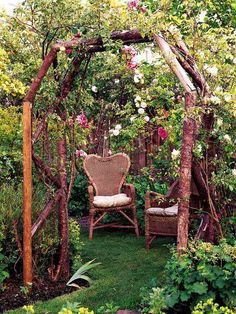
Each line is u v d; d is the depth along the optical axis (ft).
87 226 24.56
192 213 15.30
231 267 10.66
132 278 15.39
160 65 17.15
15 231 14.56
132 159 27.02
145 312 11.40
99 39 14.07
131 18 13.58
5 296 13.79
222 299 10.79
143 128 19.33
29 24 15.20
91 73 17.61
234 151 13.10
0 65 15.71
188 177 11.40
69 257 16.16
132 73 20.62
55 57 14.21
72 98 15.62
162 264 17.06
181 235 11.39
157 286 12.57
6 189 16.81
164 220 19.20
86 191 26.63
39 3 14.34
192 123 11.41
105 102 27.02
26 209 14.08
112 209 21.91
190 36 13.43
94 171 24.21
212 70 12.67
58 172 15.34
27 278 14.10
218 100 11.79
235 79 13.12
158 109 17.56
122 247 19.93
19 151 17.43
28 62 16.49
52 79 14.94
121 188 24.68
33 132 15.37
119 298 13.41
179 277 10.93
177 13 16.34
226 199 13.15
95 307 12.80
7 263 14.67
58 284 14.70
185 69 12.66
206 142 12.76
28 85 17.34
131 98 25.89
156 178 23.52
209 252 11.01
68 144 17.30
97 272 16.11
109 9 13.71
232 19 18.22
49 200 14.93
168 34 12.75
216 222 12.84
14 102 19.13
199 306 9.62
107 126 27.61
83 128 19.42
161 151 18.95
